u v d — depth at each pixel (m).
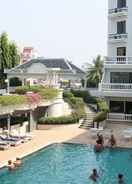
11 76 72.44
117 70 54.62
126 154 37.12
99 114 49.53
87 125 50.91
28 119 48.53
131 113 53.59
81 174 30.17
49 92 51.47
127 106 54.06
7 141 39.12
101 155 36.72
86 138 44.34
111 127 50.03
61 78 69.75
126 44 55.53
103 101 55.47
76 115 53.03
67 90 66.88
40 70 68.62
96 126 48.78
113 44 57.38
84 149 39.34
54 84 62.75
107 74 55.53
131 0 54.88
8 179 28.56
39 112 51.19
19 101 43.16
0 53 76.38
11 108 41.66
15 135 41.66
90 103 63.81
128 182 28.31
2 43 76.62
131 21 54.97
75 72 69.94
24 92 55.84
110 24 57.59
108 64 54.94
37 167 32.03
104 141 41.88
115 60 55.12
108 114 52.91
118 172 30.98
